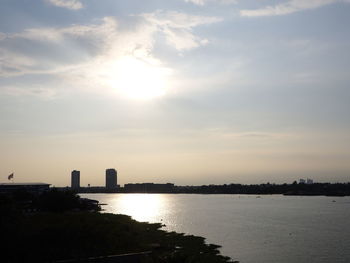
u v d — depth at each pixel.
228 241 120.81
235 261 91.94
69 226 96.50
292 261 93.12
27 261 70.94
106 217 146.12
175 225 164.62
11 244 75.19
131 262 74.19
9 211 87.75
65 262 69.94
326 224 165.62
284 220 183.25
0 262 69.44
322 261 93.38
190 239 120.19
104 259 72.38
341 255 99.81
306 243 117.19
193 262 84.06
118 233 104.88
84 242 85.38
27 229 87.12
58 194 161.75
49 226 93.25
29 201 195.25
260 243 117.19
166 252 94.81
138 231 126.31
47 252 75.69
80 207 196.50
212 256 95.25
